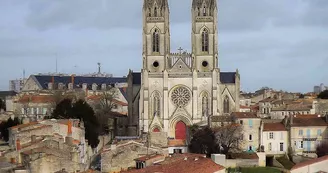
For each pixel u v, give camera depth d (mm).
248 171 168750
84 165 142875
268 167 180375
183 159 122875
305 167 107812
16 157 129875
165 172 104125
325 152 190250
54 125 156500
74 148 133375
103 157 155750
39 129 149000
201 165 105500
